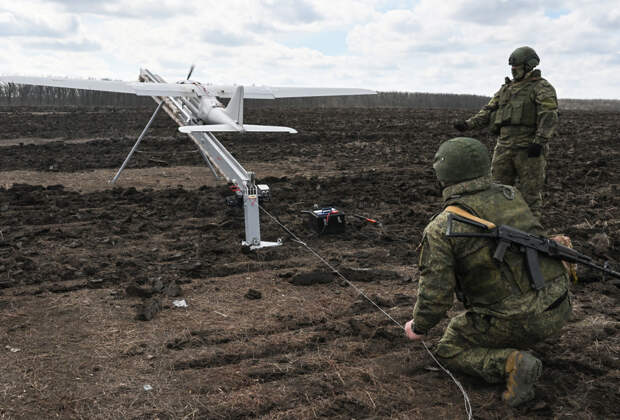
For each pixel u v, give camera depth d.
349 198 9.28
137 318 4.32
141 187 10.30
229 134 20.44
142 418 2.98
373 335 4.04
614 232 6.85
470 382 3.39
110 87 8.66
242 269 5.61
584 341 3.92
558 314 3.04
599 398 3.19
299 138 19.69
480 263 3.00
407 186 10.23
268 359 3.71
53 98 46.41
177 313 4.47
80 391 3.24
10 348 3.77
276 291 5.01
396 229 7.21
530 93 5.47
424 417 3.04
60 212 8.00
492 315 3.09
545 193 9.57
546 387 3.32
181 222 7.57
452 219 3.04
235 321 4.32
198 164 13.28
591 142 18.33
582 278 5.16
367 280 5.31
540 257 3.06
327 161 14.28
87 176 11.52
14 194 9.29
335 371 3.54
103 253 6.06
